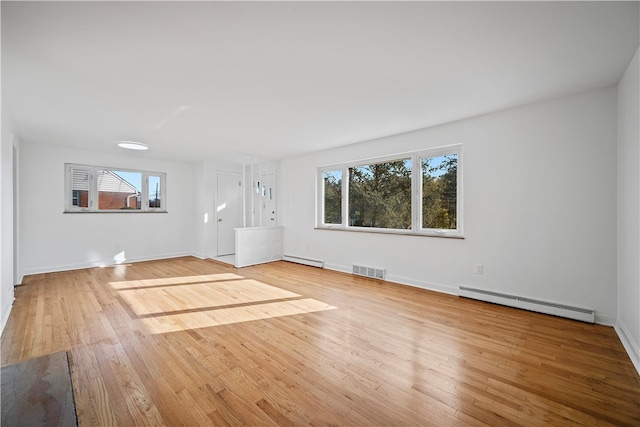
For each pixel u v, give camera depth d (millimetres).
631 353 2043
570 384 1742
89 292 3666
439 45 1935
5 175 2811
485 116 3277
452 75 2355
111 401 1578
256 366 1942
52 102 2883
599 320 2635
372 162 4523
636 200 2061
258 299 3396
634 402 1578
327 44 1928
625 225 2320
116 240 5531
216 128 3811
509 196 3121
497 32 1785
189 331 2502
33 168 4590
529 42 1890
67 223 4941
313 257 5418
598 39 1848
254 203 6883
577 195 2736
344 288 3865
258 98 2814
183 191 6543
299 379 1797
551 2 1517
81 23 1677
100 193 5352
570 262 2779
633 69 2078
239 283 4137
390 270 4227
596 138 2633
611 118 2562
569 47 1942
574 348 2188
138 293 3633
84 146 4871
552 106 2852
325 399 1609
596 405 1556
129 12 1589
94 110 3113
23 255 4508
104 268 5152
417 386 1729
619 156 2471
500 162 3176
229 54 2045
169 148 5055
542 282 2934
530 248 3000
